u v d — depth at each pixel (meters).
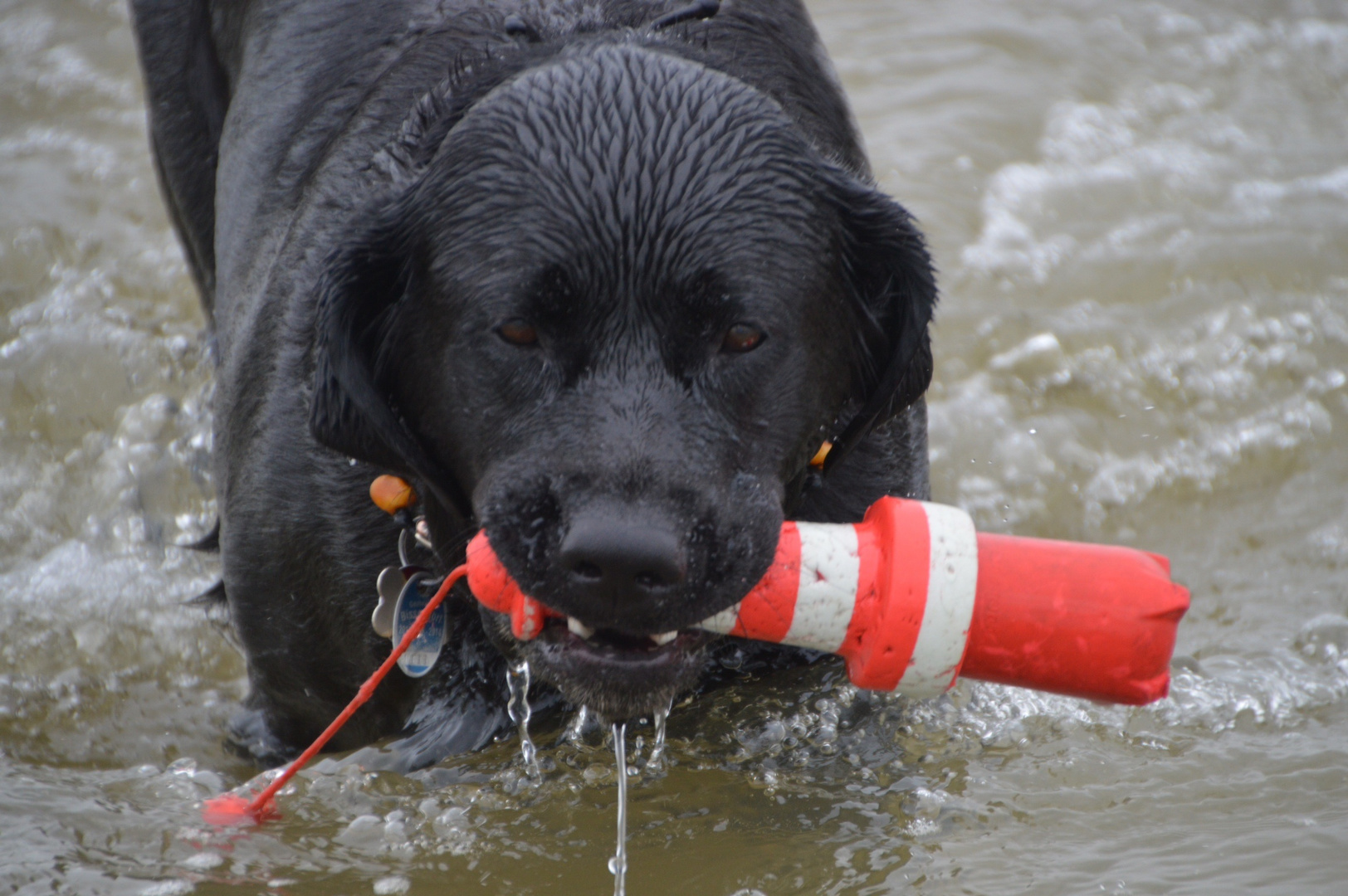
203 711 8.15
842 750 6.33
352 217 5.88
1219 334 10.94
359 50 7.73
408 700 6.82
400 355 5.65
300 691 7.09
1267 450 9.75
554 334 5.13
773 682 6.70
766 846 5.68
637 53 5.57
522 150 5.30
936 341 11.05
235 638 8.31
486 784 6.20
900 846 5.63
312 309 6.61
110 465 10.29
